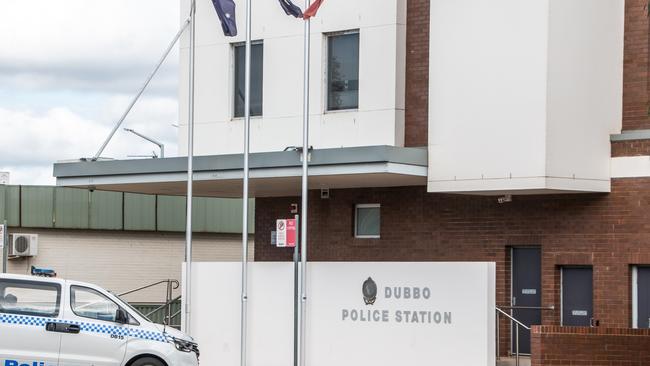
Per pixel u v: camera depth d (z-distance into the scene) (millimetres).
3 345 20609
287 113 28312
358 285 24500
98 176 28844
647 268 24391
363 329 24406
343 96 27750
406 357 23828
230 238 43969
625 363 22453
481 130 24672
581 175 24203
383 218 28141
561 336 22234
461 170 24938
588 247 24859
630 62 24594
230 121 29219
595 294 24750
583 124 24234
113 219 41438
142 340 21266
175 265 42688
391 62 26812
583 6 24266
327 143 27672
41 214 40781
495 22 24531
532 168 23938
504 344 25984
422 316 23703
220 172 26953
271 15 28672
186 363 21625
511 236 26000
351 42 27719
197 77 29812
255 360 25984
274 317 25797
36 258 40594
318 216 29422
